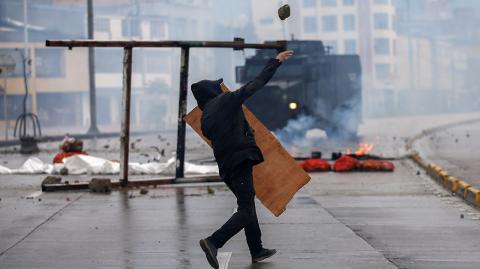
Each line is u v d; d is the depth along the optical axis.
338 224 15.87
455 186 21.22
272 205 12.40
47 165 28.44
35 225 15.98
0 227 15.74
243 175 11.52
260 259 12.16
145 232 15.09
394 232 14.84
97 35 107.06
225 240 11.39
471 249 13.08
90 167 27.56
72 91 105.38
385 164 27.56
